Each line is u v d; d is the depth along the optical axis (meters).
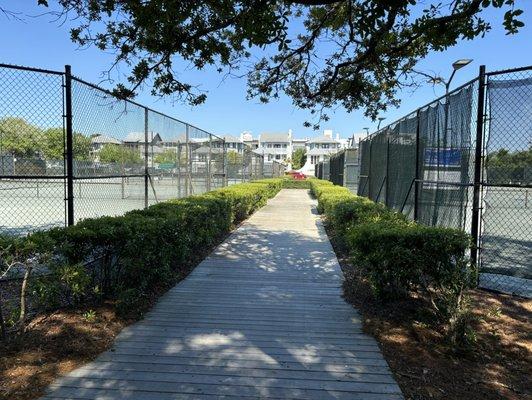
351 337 4.22
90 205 9.04
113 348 3.87
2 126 5.79
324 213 13.44
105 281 4.79
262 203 17.78
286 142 93.38
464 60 9.61
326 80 6.72
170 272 6.06
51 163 6.21
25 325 4.00
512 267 5.67
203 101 6.09
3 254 3.68
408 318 4.57
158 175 9.39
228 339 4.15
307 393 3.17
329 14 5.68
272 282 6.29
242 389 3.21
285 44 4.12
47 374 3.32
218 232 9.45
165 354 3.78
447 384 3.30
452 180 6.12
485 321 4.50
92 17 5.02
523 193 9.12
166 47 5.07
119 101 6.81
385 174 10.73
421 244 4.33
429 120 7.11
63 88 5.58
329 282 6.30
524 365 3.62
